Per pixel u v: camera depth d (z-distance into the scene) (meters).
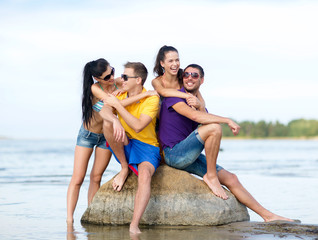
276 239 4.12
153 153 5.04
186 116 5.04
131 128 5.06
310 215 5.89
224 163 18.45
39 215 5.97
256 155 26.72
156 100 4.93
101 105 5.29
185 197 4.95
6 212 6.23
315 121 108.44
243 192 5.20
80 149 5.55
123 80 5.09
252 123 109.38
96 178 5.66
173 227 4.79
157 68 5.55
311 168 15.33
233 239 4.14
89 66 5.29
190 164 5.18
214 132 4.81
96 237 4.37
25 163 18.81
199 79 5.35
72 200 5.50
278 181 10.65
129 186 5.10
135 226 4.54
